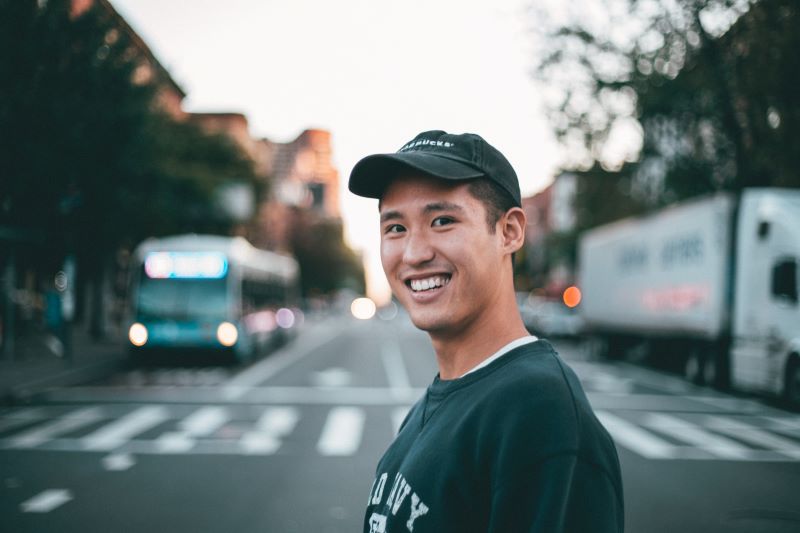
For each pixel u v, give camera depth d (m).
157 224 23.28
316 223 76.81
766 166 14.71
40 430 9.55
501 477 1.09
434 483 1.20
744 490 6.68
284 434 9.30
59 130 13.53
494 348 1.34
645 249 18.64
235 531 5.34
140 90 15.85
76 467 7.44
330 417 10.68
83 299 30.05
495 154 1.37
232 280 18.28
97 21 13.84
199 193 26.27
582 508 1.04
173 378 16.06
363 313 80.88
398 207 1.35
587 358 24.08
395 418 10.62
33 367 16.09
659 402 13.02
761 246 12.58
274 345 25.81
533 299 40.00
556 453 1.06
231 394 13.34
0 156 12.98
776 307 11.99
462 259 1.30
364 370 18.28
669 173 18.45
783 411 12.09
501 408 1.15
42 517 5.66
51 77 13.24
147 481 6.86
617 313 20.95
